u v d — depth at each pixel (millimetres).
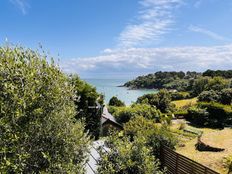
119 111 48094
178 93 86312
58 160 7895
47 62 8328
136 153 10289
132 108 48312
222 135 27047
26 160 7430
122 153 10180
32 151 7539
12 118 7156
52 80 8133
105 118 37688
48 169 7594
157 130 22344
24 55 8156
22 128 7344
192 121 49562
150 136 21422
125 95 139750
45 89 8000
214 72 116438
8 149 7000
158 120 47656
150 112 47625
